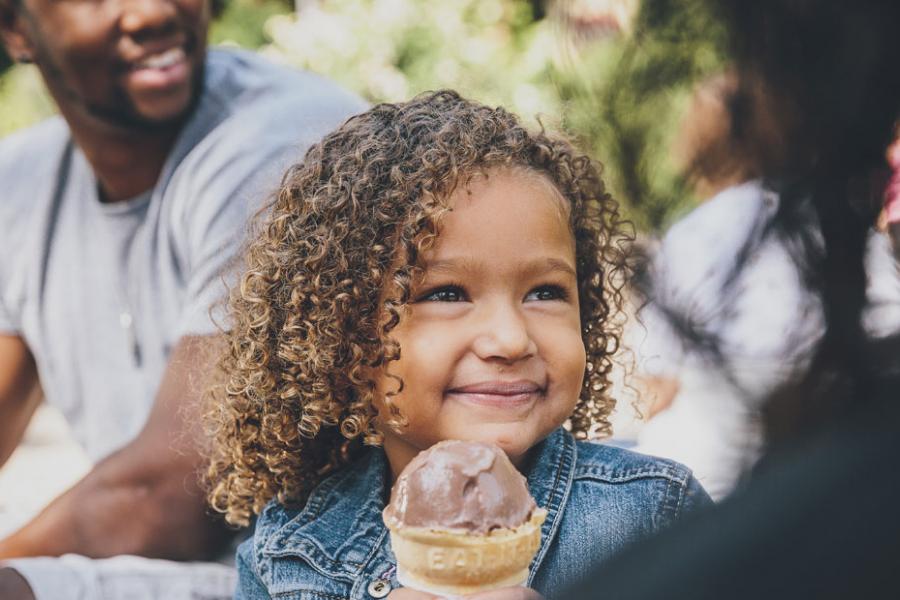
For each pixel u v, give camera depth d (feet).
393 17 19.95
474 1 20.21
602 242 6.00
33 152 9.11
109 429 8.80
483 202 4.99
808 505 2.26
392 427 5.14
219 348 6.95
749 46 3.00
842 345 2.85
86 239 8.70
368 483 5.76
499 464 4.37
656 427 8.26
